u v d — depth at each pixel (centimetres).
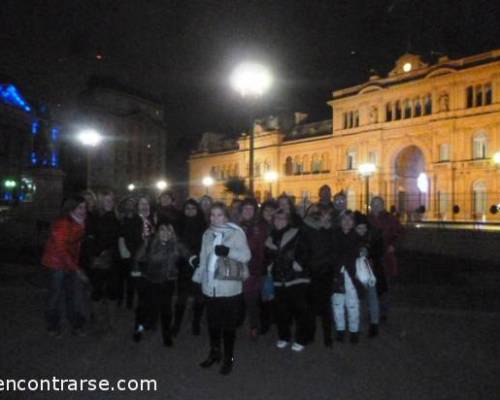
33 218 3488
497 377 779
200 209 1101
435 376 782
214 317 802
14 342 942
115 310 1219
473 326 1104
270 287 1016
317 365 834
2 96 6812
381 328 1089
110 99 7800
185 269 1029
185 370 800
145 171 8256
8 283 1569
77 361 837
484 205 4728
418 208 4988
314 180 6750
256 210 1051
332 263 946
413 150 5625
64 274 977
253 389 719
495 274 1947
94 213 1093
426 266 2228
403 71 5634
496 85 4684
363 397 695
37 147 7481
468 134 4919
